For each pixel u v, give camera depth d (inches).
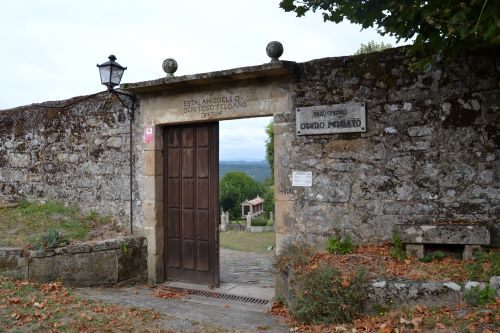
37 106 354.6
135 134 308.0
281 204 252.5
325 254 230.5
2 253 254.1
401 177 223.8
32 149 357.1
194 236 293.3
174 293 269.4
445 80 214.5
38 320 186.5
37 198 354.0
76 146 335.3
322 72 241.6
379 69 228.5
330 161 239.9
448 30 161.0
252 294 271.9
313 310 188.4
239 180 1264.8
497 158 205.3
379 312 180.2
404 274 189.9
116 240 287.4
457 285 171.0
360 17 169.6
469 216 210.1
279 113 253.1
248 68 245.4
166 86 282.4
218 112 273.3
